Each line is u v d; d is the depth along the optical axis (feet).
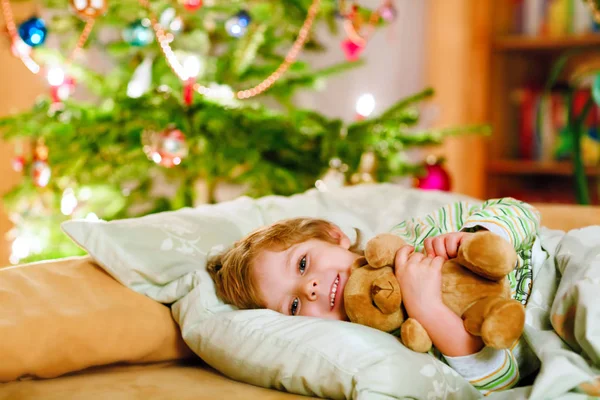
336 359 3.11
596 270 3.34
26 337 3.46
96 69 10.28
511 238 3.58
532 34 9.59
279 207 4.90
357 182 6.93
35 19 6.09
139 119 6.40
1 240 8.25
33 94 8.42
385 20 7.77
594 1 7.34
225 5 7.25
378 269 3.39
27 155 8.34
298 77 7.47
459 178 9.62
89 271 4.08
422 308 3.18
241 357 3.42
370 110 7.79
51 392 3.34
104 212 7.43
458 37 9.45
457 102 9.53
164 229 4.25
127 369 3.86
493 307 2.98
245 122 6.82
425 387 3.05
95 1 5.45
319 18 7.72
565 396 2.89
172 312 3.99
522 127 9.81
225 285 3.88
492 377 3.19
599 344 3.01
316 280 3.62
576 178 7.54
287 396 3.22
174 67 6.00
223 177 7.57
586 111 7.51
